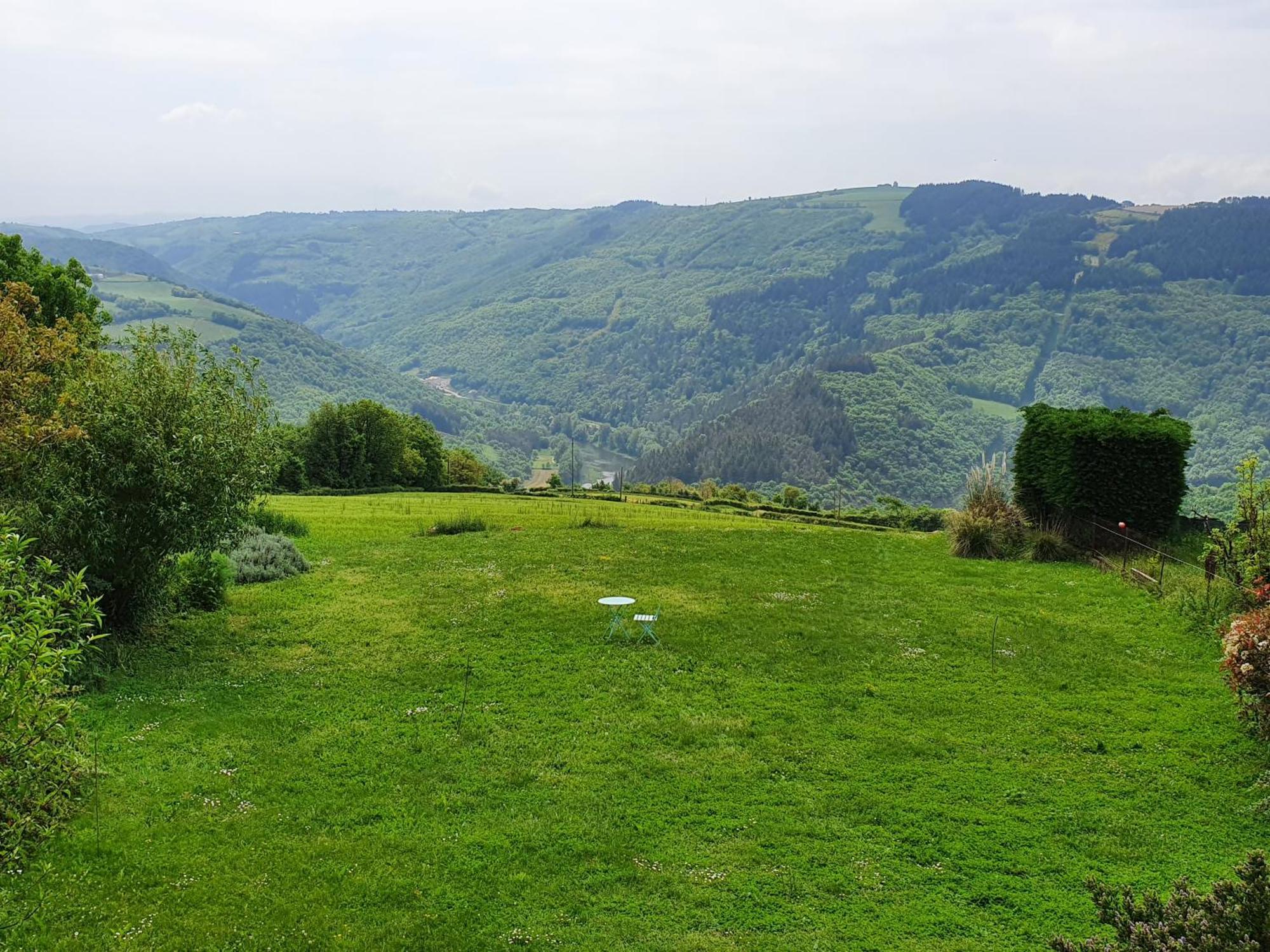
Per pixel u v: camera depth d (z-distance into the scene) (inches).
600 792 447.2
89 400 608.1
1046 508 1122.7
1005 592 864.9
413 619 758.5
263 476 687.7
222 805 423.5
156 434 615.5
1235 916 237.0
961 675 627.8
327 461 2874.0
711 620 759.1
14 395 590.9
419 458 3238.2
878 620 764.0
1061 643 697.6
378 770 467.5
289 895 352.5
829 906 352.8
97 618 383.2
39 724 343.0
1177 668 638.5
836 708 566.3
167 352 667.4
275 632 713.0
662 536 1203.9
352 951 319.6
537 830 408.2
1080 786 458.0
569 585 888.3
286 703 562.3
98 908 337.7
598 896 358.9
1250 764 483.8
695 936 332.2
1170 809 434.6
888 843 401.7
